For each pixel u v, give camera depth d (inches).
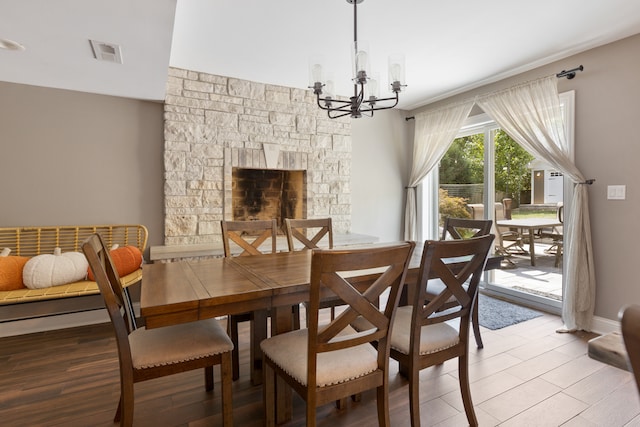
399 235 197.0
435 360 65.5
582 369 90.4
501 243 155.4
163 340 62.8
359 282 69.7
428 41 112.6
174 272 74.8
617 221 111.3
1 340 110.2
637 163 106.6
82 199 126.8
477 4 91.4
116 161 131.5
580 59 120.4
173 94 135.6
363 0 88.9
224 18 97.7
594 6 92.5
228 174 145.9
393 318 58.6
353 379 56.5
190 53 122.0
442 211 185.8
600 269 115.6
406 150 197.8
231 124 146.6
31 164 119.6
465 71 138.6
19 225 118.4
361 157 184.2
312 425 53.0
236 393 79.9
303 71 139.3
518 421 69.2
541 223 138.9
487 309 137.4
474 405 74.7
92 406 74.1
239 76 144.9
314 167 165.8
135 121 134.1
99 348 104.0
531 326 120.2
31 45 87.9
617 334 31.4
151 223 137.7
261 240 105.5
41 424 68.2
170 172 135.9
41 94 120.3
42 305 119.4
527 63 130.7
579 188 117.1
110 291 54.9
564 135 122.6
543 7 93.0
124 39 84.9
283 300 63.5
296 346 62.1
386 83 150.3
